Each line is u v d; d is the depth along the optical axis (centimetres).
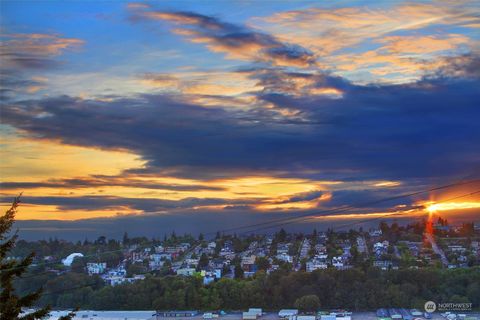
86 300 17288
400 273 16900
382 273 17275
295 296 16850
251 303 17162
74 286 17375
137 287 17662
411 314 15500
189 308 17275
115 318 15812
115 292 17350
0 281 4275
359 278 16862
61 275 18262
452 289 16212
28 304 4438
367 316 15600
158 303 17262
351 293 16462
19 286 11788
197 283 18100
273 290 17188
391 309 16000
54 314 15375
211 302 17300
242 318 16062
